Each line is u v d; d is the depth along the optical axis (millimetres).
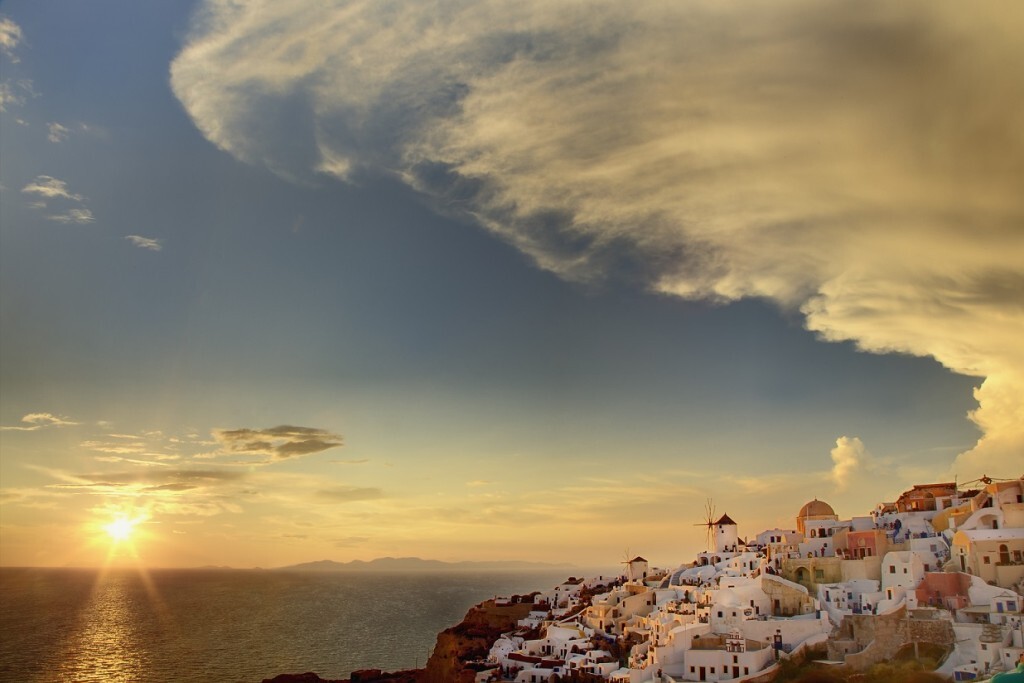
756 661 110625
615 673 123938
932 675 100375
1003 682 87625
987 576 114562
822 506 160625
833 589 124188
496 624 194125
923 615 109250
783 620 118000
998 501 125062
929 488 154875
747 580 132375
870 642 110062
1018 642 99125
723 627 120625
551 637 155500
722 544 186000
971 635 103562
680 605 141875
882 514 149625
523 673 136875
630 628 149000
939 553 125875
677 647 118938
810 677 106750
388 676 194000
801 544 144750
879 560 129000
